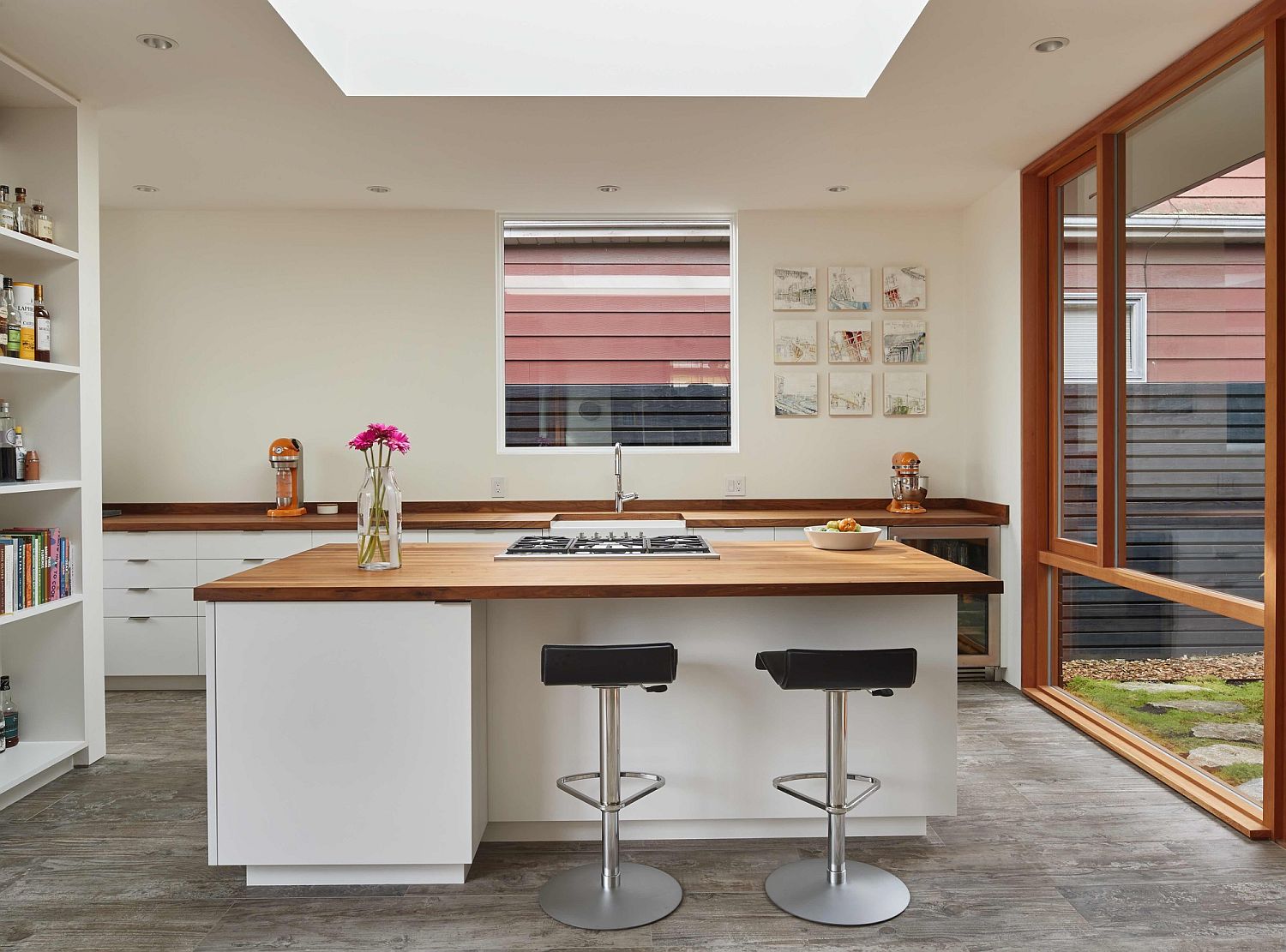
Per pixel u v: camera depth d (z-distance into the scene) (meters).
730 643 2.59
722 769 2.61
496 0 3.21
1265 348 2.60
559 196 4.62
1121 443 3.49
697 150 3.87
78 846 2.65
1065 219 4.00
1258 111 2.67
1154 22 2.67
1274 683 2.55
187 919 2.22
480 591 2.28
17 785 2.94
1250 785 2.79
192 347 4.89
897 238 4.98
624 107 3.35
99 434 3.38
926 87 3.16
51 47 2.83
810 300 4.95
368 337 4.92
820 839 2.66
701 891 2.35
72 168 3.23
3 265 3.24
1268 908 2.24
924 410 4.98
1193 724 3.06
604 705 2.32
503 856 2.58
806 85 3.27
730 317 5.18
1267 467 2.55
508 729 2.60
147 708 4.11
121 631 4.36
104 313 4.88
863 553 2.90
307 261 4.89
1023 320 4.18
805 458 5.00
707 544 3.07
